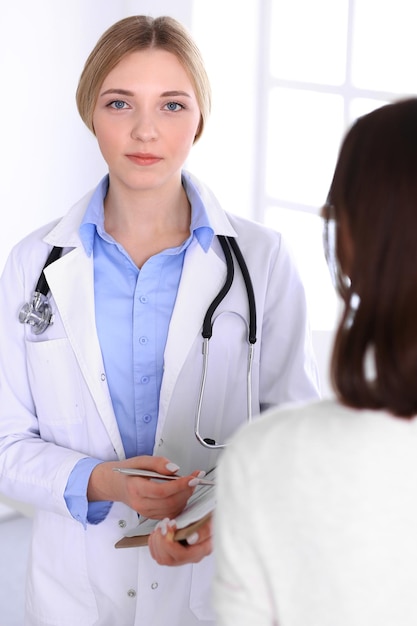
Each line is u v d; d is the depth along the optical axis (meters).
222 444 1.66
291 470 0.88
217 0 3.03
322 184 3.08
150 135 1.50
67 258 1.62
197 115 1.58
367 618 0.85
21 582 3.05
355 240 0.87
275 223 3.22
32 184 3.31
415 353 0.82
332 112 3.01
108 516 1.60
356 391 0.86
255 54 3.14
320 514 0.86
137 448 1.63
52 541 1.64
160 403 1.59
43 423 1.65
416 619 0.85
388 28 2.91
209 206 1.68
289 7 3.07
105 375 1.59
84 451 1.64
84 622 1.63
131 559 1.61
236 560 0.91
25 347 1.65
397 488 0.85
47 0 3.21
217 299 1.61
